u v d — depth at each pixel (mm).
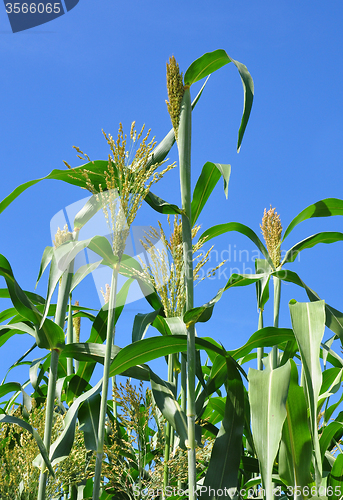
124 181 1463
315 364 1330
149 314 1863
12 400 2131
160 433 1824
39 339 1553
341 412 1769
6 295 1977
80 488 1939
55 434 1660
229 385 1633
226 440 1540
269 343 1803
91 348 1677
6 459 1635
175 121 1670
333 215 2020
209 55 1652
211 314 1578
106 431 1895
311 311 1458
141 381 1807
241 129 1535
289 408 1387
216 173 1900
